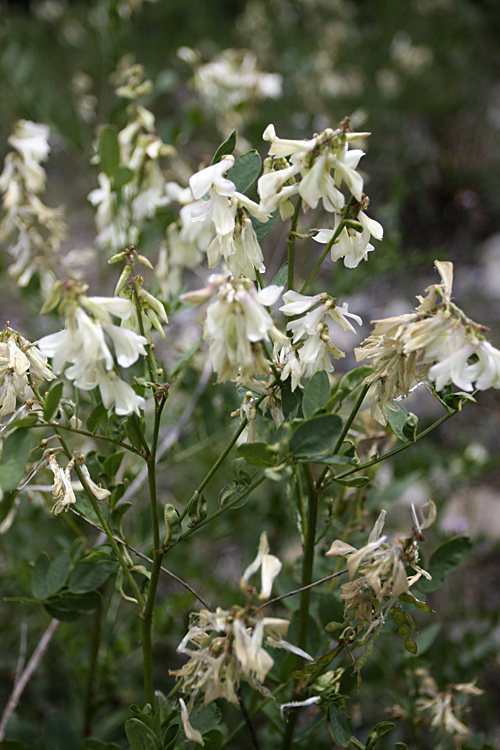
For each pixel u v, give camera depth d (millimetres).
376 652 690
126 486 549
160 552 512
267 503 851
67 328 464
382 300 1689
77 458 515
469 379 467
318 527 649
